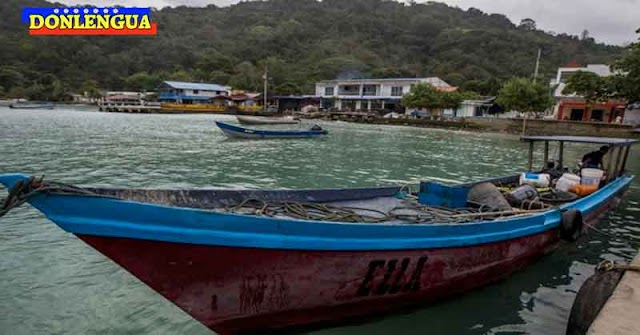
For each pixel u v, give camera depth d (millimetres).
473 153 26250
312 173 16797
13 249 7078
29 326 5000
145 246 3814
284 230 4348
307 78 90250
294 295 4633
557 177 11047
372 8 149125
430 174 17766
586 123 39844
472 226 5711
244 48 108875
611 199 10461
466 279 5984
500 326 5418
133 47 111875
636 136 36281
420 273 5367
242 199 6145
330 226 4574
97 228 3572
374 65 99875
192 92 76875
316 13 140625
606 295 4781
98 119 45281
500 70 89312
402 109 64938
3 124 33344
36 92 80312
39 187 3357
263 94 77500
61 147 20891
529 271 7207
